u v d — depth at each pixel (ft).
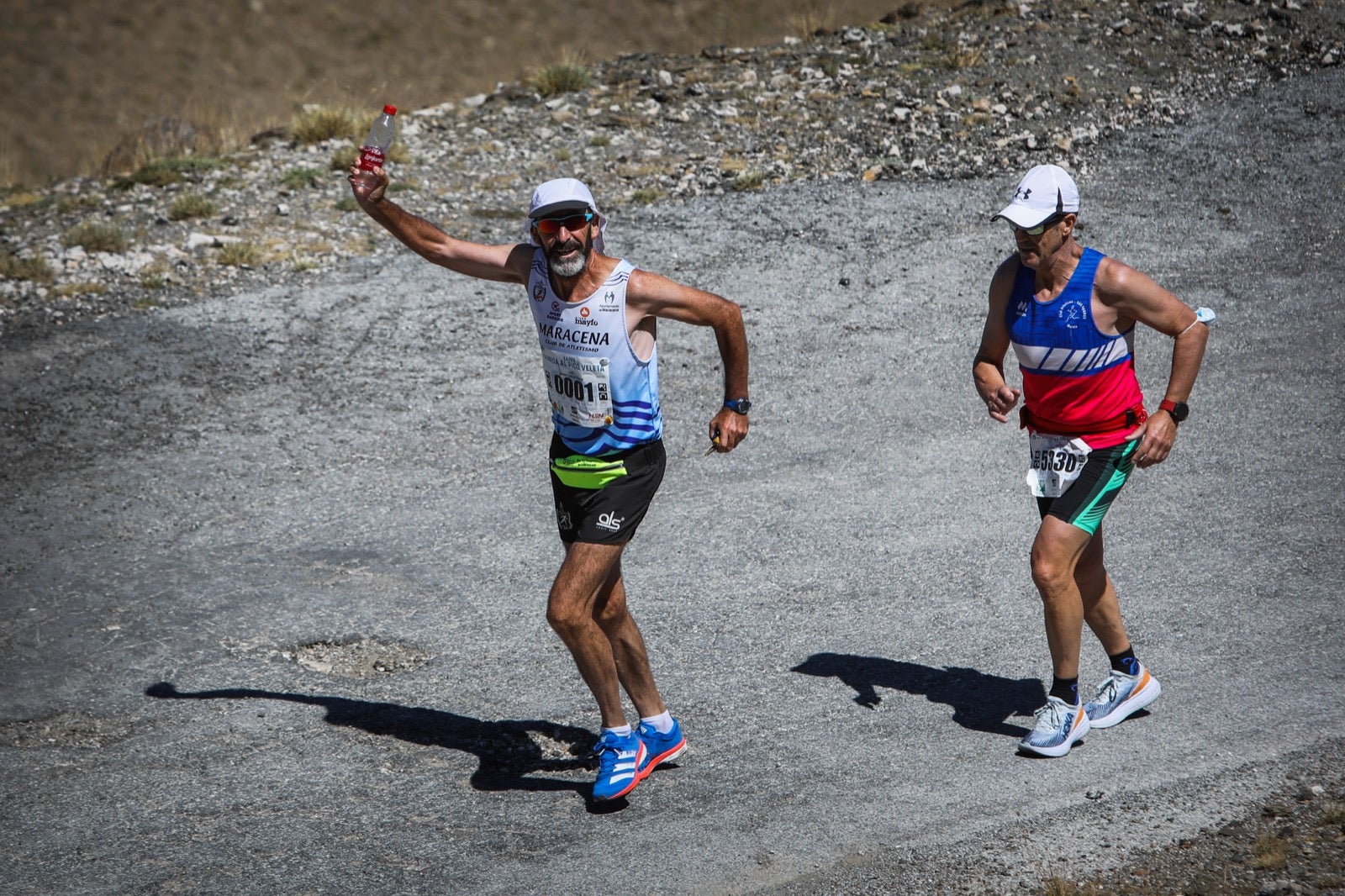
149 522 86.99
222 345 119.03
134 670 67.67
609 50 383.65
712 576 77.15
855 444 96.68
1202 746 54.80
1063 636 54.13
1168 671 62.18
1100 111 166.20
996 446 94.84
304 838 52.13
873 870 47.96
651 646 68.90
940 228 140.15
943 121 167.94
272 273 137.39
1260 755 53.62
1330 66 170.09
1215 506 81.41
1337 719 55.98
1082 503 53.16
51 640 71.20
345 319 125.29
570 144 173.47
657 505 88.38
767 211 148.25
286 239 146.41
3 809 54.60
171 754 59.21
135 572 79.82
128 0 416.46
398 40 396.57
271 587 77.51
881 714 60.34
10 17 397.60
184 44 386.73
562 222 49.26
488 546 82.64
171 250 142.20
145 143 183.32
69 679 66.80
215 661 68.64
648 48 382.63
